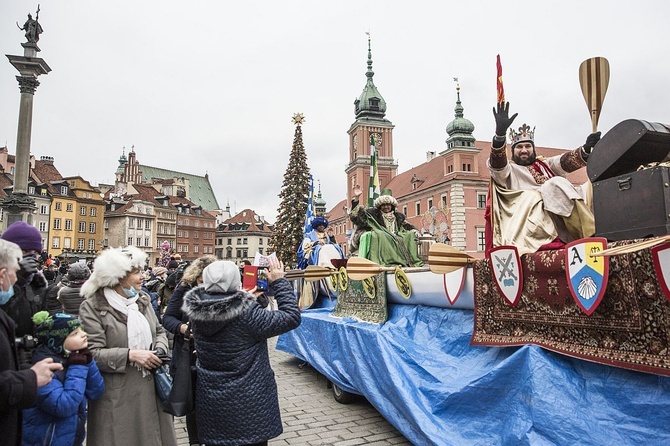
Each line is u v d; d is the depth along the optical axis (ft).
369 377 14.80
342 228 245.65
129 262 10.11
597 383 8.55
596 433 8.00
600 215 9.44
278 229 92.63
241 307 8.87
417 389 12.20
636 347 7.84
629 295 7.93
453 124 161.48
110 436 9.53
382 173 220.23
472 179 154.51
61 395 7.79
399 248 21.30
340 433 14.43
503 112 12.23
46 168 215.31
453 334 13.14
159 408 10.39
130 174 326.03
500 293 10.95
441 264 12.35
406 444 13.38
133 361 9.69
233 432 8.67
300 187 92.12
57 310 13.78
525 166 13.98
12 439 6.40
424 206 174.60
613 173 9.48
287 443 13.62
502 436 9.46
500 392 9.99
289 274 18.83
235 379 8.86
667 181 8.00
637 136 8.73
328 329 18.70
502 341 10.81
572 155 13.05
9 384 6.10
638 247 7.03
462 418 10.73
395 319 15.99
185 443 14.87
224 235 341.82
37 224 197.16
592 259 8.43
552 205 11.64
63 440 8.13
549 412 8.68
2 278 6.75
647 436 7.49
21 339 7.81
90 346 9.61
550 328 9.66
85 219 215.92
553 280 9.53
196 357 10.18
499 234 12.96
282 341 24.68
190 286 12.75
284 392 19.70
